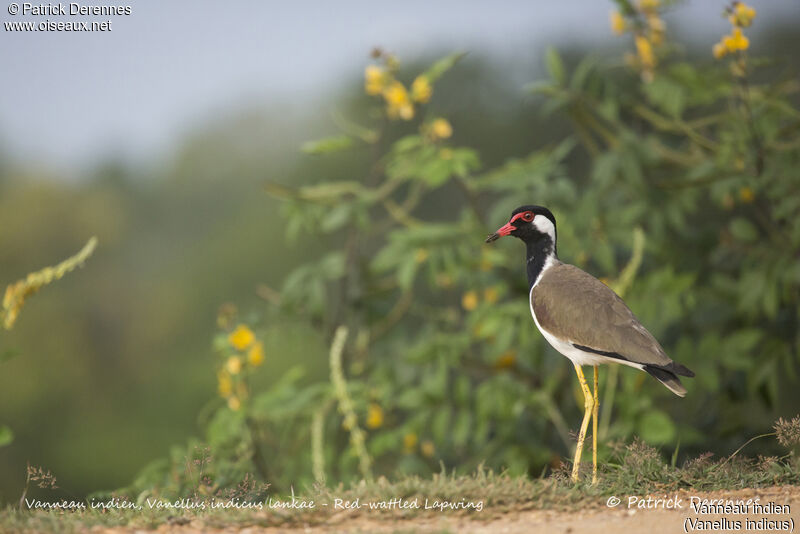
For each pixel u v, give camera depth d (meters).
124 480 30.53
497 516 8.62
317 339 15.12
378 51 14.05
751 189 13.41
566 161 27.28
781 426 9.93
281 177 36.81
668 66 14.45
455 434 13.21
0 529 8.21
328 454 13.30
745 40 12.68
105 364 34.09
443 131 13.99
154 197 39.56
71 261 9.80
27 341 33.12
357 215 13.91
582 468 9.90
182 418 31.97
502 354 14.05
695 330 14.27
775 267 13.27
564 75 14.27
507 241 13.87
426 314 15.08
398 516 8.62
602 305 10.20
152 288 36.28
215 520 8.62
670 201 13.91
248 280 33.94
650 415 12.20
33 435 31.73
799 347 13.49
